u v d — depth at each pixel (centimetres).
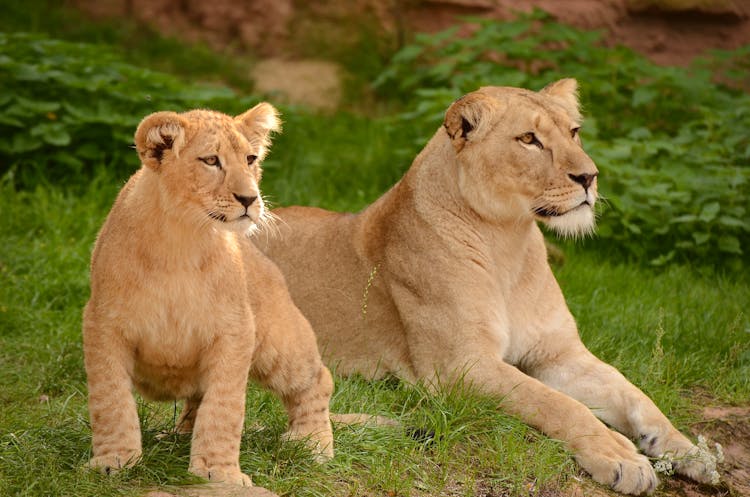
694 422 1045
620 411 1007
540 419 948
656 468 921
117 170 1580
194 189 745
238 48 2136
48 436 827
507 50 1847
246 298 773
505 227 1032
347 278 1110
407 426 930
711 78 1958
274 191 1612
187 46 2116
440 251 1032
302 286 1140
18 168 1548
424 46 2023
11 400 966
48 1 2138
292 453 812
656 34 2111
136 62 2050
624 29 2111
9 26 2058
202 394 817
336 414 929
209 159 752
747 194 1551
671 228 1532
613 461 901
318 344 1116
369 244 1099
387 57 2133
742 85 1978
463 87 1748
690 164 1612
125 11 2161
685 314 1291
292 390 841
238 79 2056
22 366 1046
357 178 1692
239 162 763
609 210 1540
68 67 1608
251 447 826
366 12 2150
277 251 1174
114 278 739
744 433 1041
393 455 858
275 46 2138
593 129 1630
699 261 1502
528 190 992
